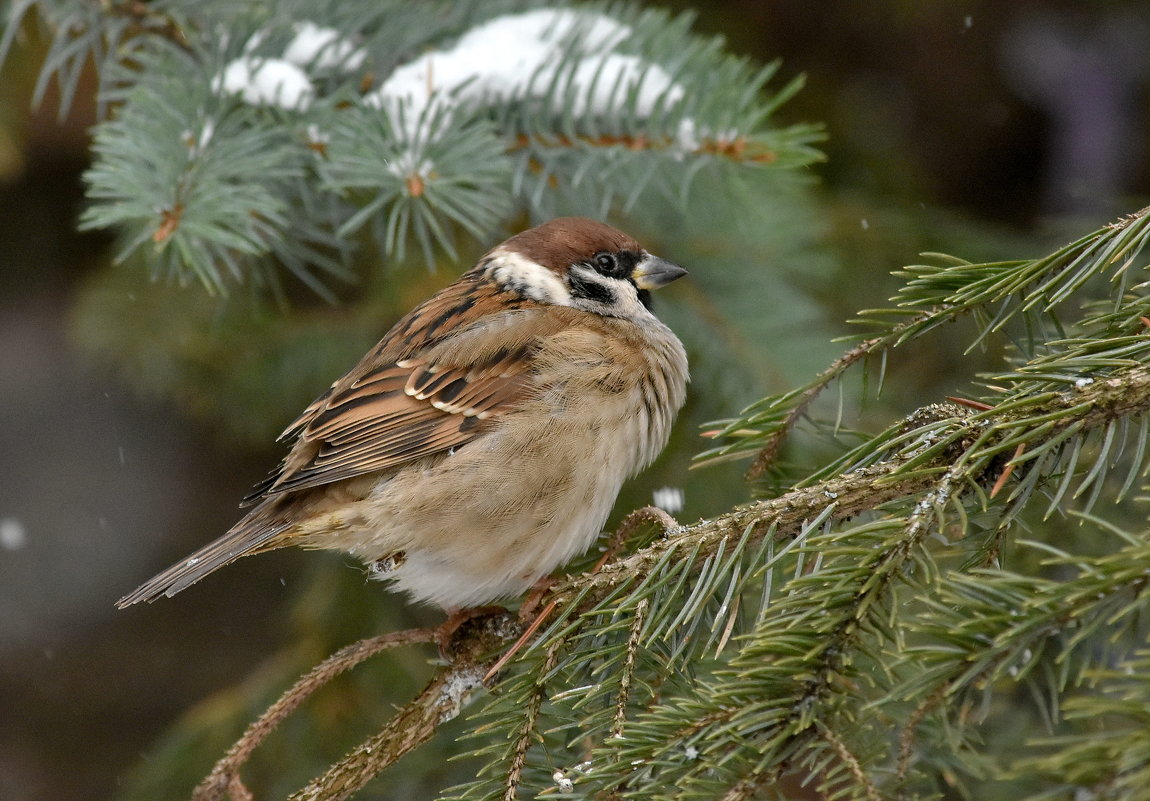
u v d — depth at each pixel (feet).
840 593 16.96
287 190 29.07
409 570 26.50
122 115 25.98
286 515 26.03
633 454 27.22
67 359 45.98
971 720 19.49
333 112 26.91
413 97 27.17
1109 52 45.29
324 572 35.50
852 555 18.20
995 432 18.16
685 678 20.06
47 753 42.32
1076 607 15.31
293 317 38.19
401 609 35.06
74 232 44.29
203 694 43.75
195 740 33.45
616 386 26.58
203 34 27.99
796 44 43.27
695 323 34.22
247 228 24.26
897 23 43.39
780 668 16.62
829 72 43.32
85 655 45.19
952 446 18.56
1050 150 45.09
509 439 25.85
